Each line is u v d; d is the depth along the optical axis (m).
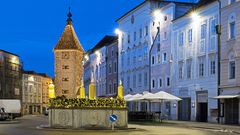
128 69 76.44
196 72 51.97
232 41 44.38
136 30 72.81
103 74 93.12
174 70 57.91
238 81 43.06
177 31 57.31
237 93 43.00
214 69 47.88
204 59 50.19
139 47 71.19
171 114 58.03
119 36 81.56
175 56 57.69
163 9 62.09
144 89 68.56
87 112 30.64
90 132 27.61
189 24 54.00
